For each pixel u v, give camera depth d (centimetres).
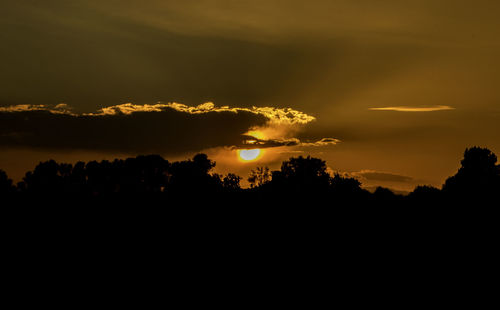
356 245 10569
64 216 14450
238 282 8088
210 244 10969
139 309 6819
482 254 9669
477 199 13562
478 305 6969
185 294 7488
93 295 7375
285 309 6900
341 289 7700
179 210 15138
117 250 10388
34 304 6944
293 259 9562
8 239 11338
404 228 11769
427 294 7438
